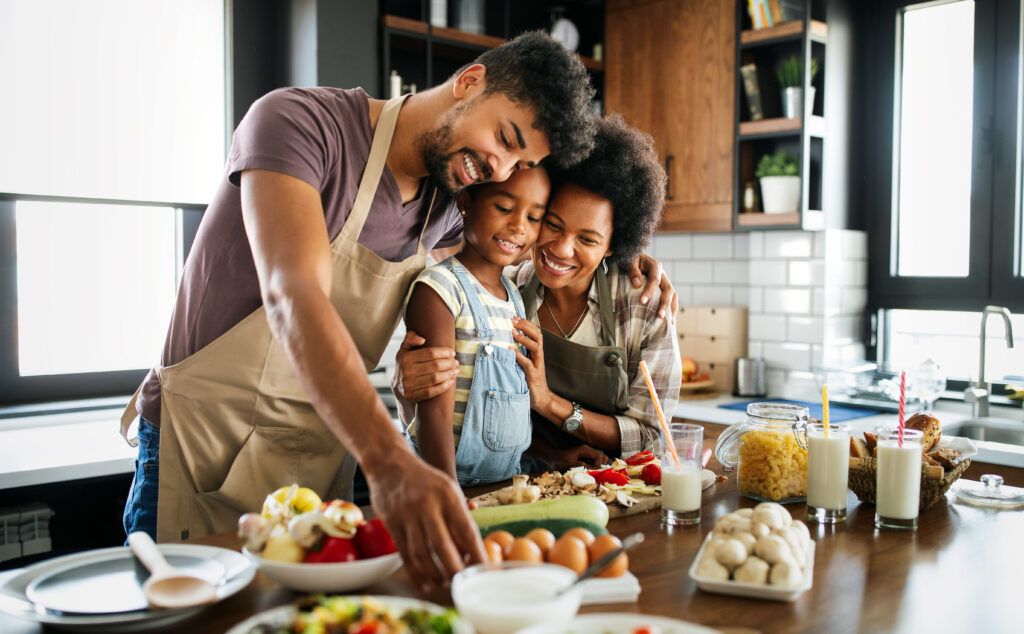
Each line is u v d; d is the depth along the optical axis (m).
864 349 3.39
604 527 1.17
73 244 2.72
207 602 0.91
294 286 1.04
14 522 2.12
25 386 2.65
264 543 0.99
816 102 3.12
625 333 1.74
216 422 1.46
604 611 0.95
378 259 1.46
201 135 2.89
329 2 2.78
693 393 3.36
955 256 3.18
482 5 3.18
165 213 2.90
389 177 1.44
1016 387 2.87
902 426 1.28
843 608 0.97
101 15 2.65
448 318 1.47
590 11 3.74
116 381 2.83
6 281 2.59
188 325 1.45
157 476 1.52
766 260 3.33
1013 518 1.35
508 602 0.85
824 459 1.31
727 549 1.01
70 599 0.94
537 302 1.77
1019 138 3.00
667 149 3.39
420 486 0.90
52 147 2.59
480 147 1.36
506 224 1.50
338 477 1.62
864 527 1.29
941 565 1.12
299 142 1.26
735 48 3.16
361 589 1.00
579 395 1.72
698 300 3.68
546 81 1.32
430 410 1.41
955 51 3.14
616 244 1.71
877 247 3.36
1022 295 3.00
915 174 3.27
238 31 2.93
